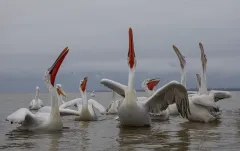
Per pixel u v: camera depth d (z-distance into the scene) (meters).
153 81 16.80
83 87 14.30
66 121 13.91
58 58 10.65
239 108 20.77
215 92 14.52
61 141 8.60
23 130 10.62
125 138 9.03
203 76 14.16
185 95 11.34
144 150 7.29
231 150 7.17
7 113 18.09
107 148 7.59
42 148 7.67
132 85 11.23
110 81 12.70
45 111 12.21
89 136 9.45
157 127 11.40
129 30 11.74
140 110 11.16
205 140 8.53
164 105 11.79
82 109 14.13
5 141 8.65
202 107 13.02
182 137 9.09
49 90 10.57
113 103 18.05
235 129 10.67
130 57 11.45
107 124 12.63
